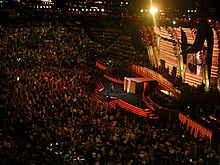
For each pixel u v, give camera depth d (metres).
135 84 31.52
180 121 24.20
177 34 31.41
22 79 32.09
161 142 18.98
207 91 25.72
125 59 44.81
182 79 31.23
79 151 17.27
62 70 37.09
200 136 20.67
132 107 27.95
